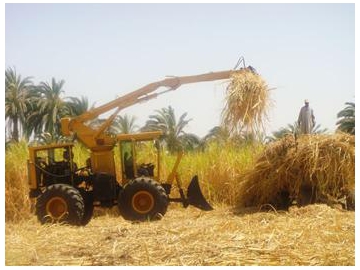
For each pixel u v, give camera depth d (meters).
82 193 11.66
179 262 6.68
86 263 6.85
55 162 11.96
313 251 7.10
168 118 36.12
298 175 11.59
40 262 6.97
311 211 10.24
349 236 7.96
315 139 11.73
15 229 9.88
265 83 11.65
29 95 33.09
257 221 9.79
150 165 12.10
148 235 8.55
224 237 8.06
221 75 12.08
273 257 6.83
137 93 12.21
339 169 11.27
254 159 12.84
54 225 10.34
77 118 12.05
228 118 11.59
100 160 11.88
